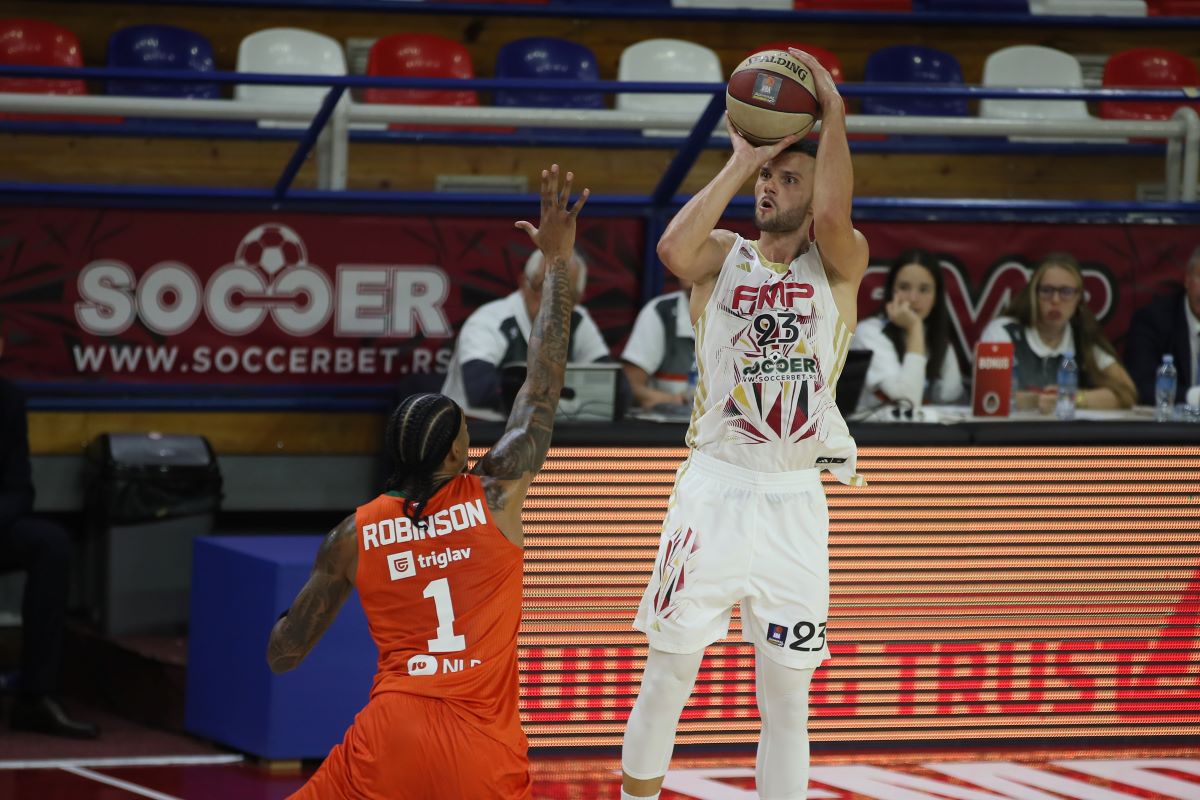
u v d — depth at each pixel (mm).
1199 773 19312
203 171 26797
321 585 12562
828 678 19625
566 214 13562
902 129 26500
